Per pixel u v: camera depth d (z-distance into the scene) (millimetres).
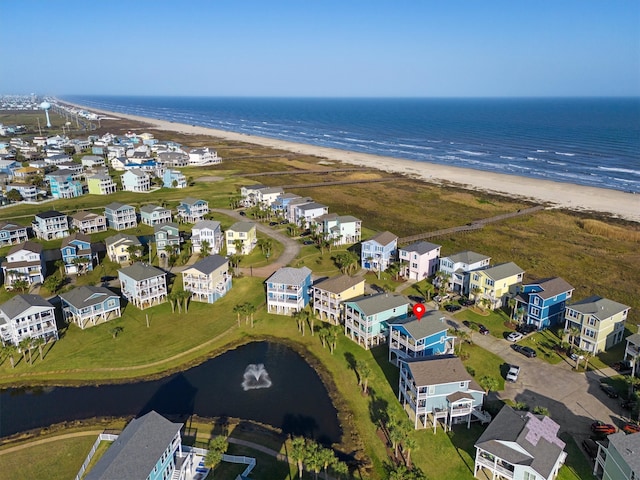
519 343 81062
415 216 164250
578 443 58188
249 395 69000
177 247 118938
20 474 53906
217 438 53812
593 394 67625
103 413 64938
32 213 158625
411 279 107750
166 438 51562
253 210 157500
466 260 100438
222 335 85000
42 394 69125
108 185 190375
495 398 66562
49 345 80250
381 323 80812
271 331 86688
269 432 61094
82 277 107125
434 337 73000
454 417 62281
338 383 71750
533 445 51312
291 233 139875
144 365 75812
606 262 120938
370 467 55375
